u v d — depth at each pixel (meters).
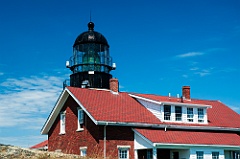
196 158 28.52
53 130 32.88
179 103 31.59
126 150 28.33
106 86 37.97
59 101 31.70
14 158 15.40
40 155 16.02
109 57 39.31
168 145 27.22
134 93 34.34
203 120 32.97
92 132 28.23
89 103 29.44
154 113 31.27
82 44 38.56
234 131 34.19
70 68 39.16
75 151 29.72
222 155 29.83
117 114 29.06
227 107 38.47
